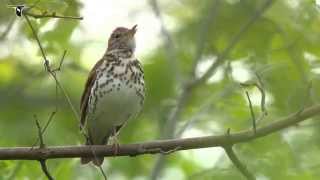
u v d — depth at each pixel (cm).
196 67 1561
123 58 1257
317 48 1500
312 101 1320
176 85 1688
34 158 992
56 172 1338
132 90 1249
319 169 1322
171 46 1589
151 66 1705
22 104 1634
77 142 1539
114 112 1254
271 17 1531
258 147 1274
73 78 1672
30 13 995
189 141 1000
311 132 1379
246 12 1619
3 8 1260
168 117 1600
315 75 1450
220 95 1506
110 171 1630
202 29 1600
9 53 1672
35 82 1675
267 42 1550
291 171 1291
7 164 1169
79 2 1098
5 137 1534
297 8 1523
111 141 1286
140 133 1680
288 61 1467
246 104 1496
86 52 1697
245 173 1001
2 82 1695
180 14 1797
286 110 1425
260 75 1230
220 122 1556
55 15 991
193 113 1633
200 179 1248
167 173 1659
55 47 1246
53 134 1534
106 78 1246
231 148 997
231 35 1630
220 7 1625
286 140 1331
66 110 1603
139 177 1641
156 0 1700
